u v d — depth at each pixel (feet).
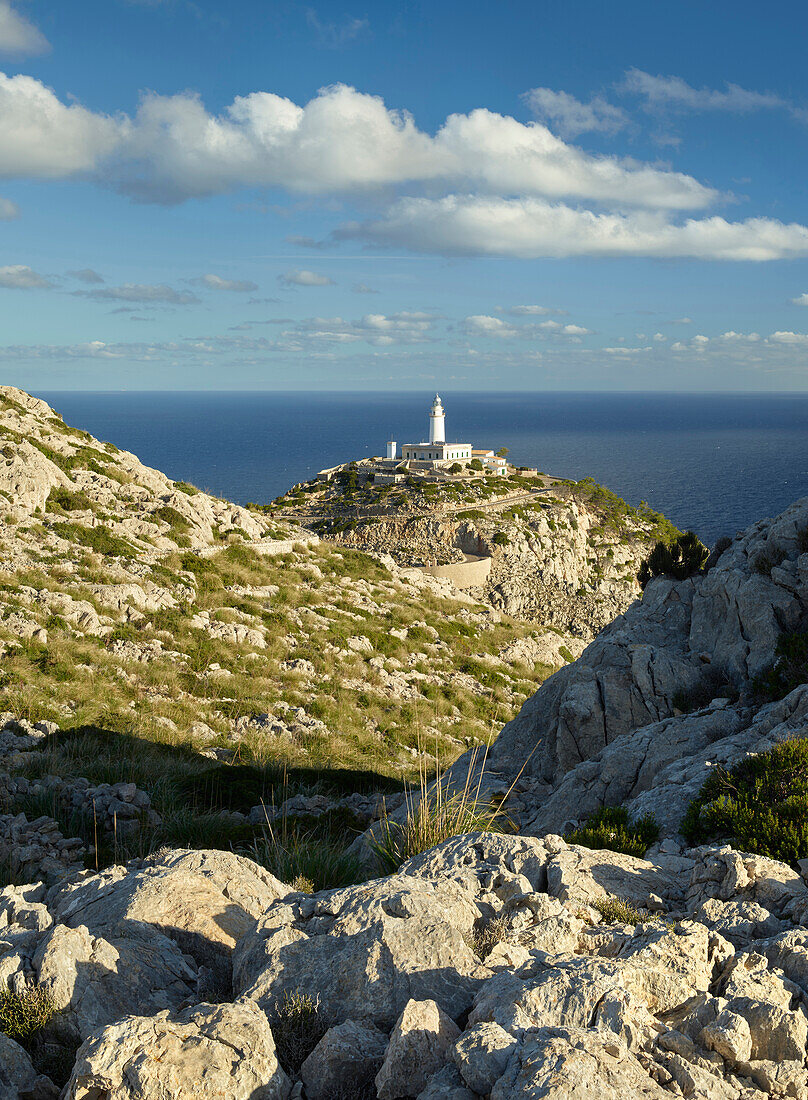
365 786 61.93
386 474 440.04
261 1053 14.11
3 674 67.82
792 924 18.97
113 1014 16.71
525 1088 12.12
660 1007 15.99
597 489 409.90
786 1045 14.61
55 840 41.22
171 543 119.55
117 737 61.87
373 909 18.89
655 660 50.34
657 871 23.67
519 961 17.48
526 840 24.53
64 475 122.11
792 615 47.16
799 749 27.53
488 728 94.32
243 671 89.25
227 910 21.16
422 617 130.31
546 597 311.27
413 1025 14.19
